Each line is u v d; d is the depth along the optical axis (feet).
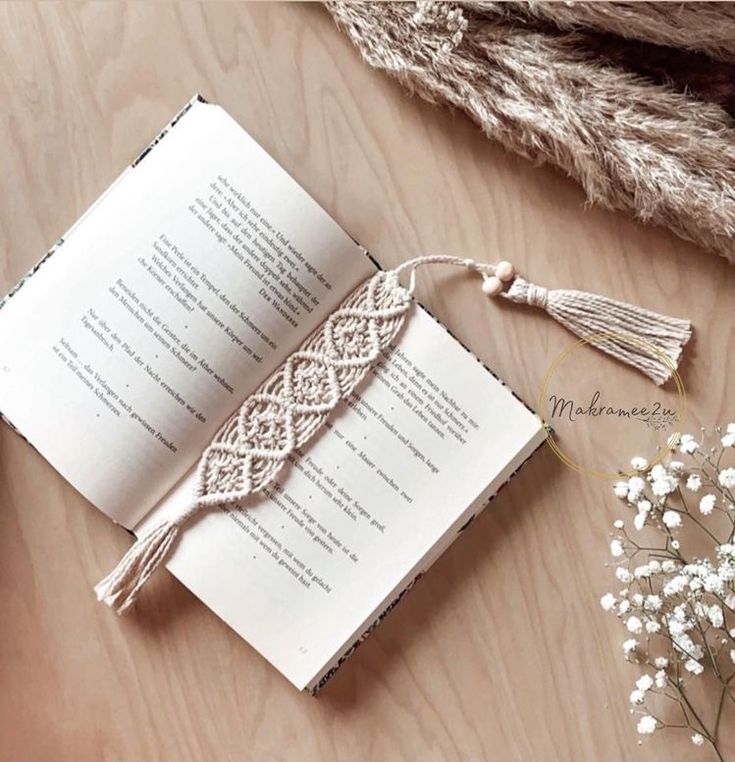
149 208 1.95
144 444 1.99
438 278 2.08
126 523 2.05
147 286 1.97
